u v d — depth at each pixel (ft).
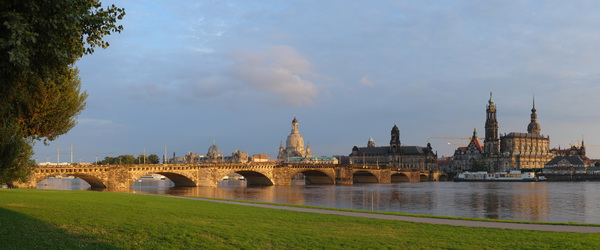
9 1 84.43
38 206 168.86
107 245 98.12
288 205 233.14
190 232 117.91
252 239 112.16
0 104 96.07
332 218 164.86
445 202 415.23
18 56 80.53
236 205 214.48
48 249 92.43
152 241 104.12
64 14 89.35
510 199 452.35
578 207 366.22
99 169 532.73
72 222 128.67
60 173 488.85
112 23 103.40
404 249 106.42
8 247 91.04
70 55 100.27
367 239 117.91
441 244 112.78
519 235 128.16
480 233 132.05
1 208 153.17
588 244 113.09
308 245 107.34
